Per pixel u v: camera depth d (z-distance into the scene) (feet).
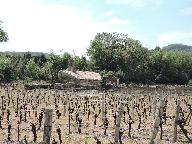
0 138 82.43
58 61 461.37
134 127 103.19
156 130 52.54
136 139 84.84
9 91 221.87
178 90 269.64
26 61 449.06
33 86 256.73
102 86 276.21
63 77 358.84
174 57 499.51
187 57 517.55
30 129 94.38
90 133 91.45
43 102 169.58
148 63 484.33
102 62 485.15
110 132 93.97
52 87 262.06
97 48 486.38
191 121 117.19
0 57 394.73
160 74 481.87
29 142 77.51
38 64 464.65
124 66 476.54
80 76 350.84
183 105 173.78
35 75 399.03
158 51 496.23
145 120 118.83
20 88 254.27
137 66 477.36
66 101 153.28
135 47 485.15
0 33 450.30
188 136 89.25
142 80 476.13
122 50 483.51
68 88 258.78
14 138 82.74
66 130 94.79
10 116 118.52
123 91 254.68
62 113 129.08
